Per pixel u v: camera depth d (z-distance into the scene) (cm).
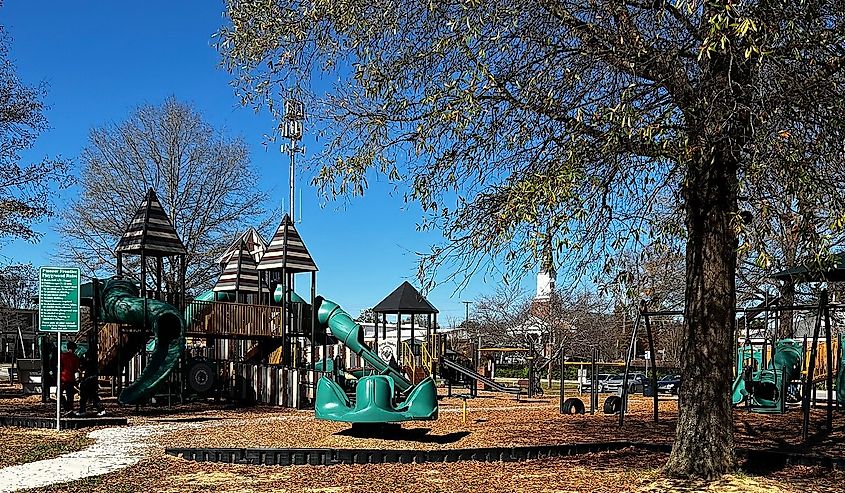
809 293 2177
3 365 5738
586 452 1230
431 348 3359
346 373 3041
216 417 2052
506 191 936
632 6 942
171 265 4069
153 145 4119
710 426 972
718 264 967
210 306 2691
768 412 1939
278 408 2367
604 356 5484
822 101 852
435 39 970
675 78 891
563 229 849
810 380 1336
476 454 1169
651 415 1962
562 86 918
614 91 914
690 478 959
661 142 863
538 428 1692
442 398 3123
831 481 960
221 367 2662
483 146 959
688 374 986
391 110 1003
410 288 3541
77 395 2584
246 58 1025
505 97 938
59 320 1609
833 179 876
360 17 978
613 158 912
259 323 2812
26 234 2558
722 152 904
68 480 1038
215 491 959
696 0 803
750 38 758
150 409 2253
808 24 839
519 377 5553
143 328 2406
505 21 920
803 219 823
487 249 918
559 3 928
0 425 1695
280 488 974
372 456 1152
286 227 2942
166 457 1217
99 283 2373
